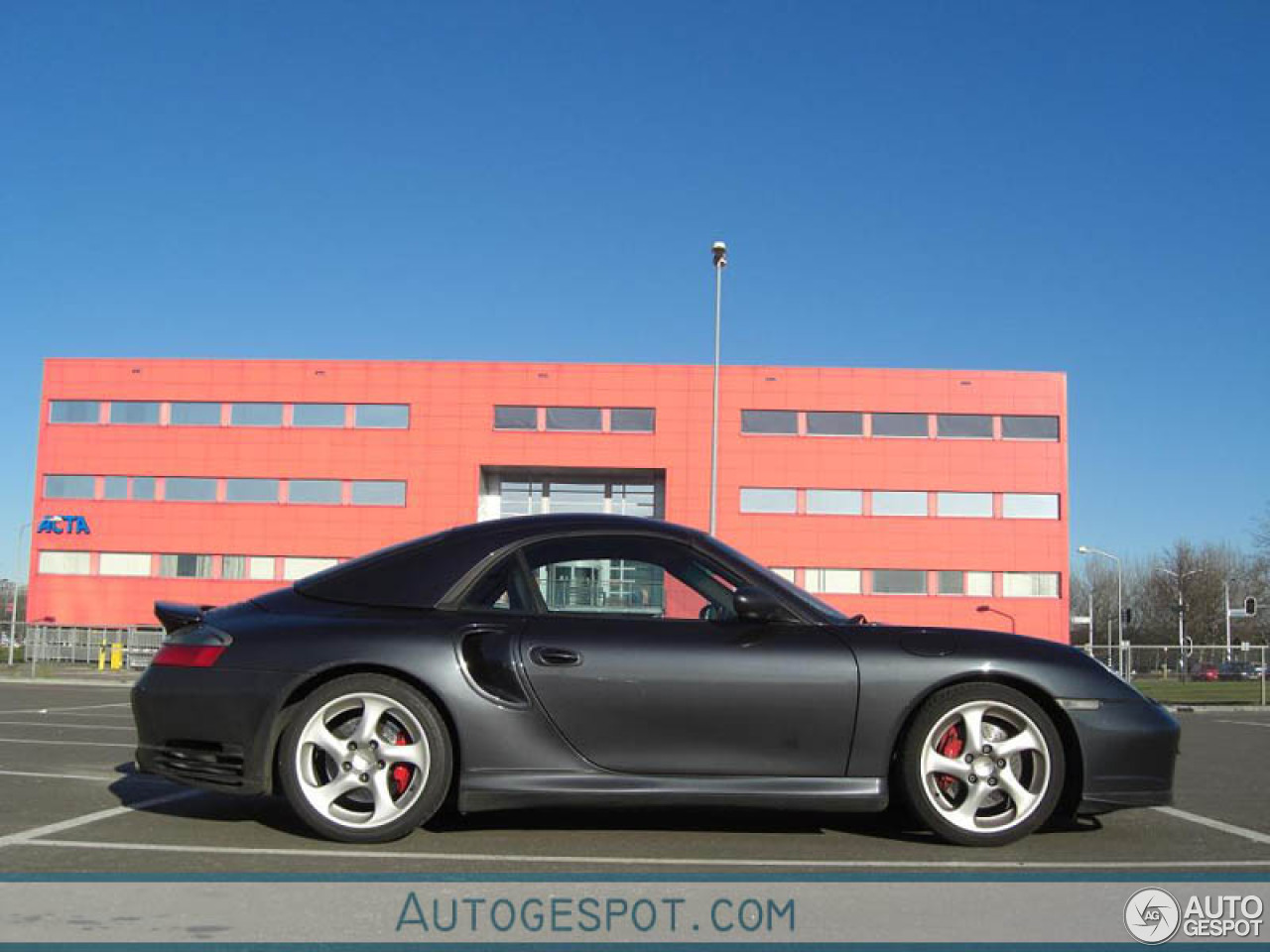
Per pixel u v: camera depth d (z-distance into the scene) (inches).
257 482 1900.8
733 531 1866.4
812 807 173.0
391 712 173.2
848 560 1860.2
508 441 1894.7
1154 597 3284.9
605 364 1900.8
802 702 173.9
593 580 185.2
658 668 173.9
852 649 177.5
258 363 1916.8
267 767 173.0
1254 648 1064.8
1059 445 1876.2
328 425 1909.4
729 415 1888.5
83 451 1913.1
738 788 172.7
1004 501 1870.1
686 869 160.4
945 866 164.2
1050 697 177.2
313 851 167.9
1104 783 176.4
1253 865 167.3
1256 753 375.2
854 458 1877.5
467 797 171.3
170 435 1909.4
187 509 1894.7
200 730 175.0
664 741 173.5
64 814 198.5
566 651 174.9
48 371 1925.4
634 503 1993.1
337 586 186.9
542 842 177.9
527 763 172.4
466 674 173.6
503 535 188.9
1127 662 1223.5
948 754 177.8
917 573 1859.0
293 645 175.3
